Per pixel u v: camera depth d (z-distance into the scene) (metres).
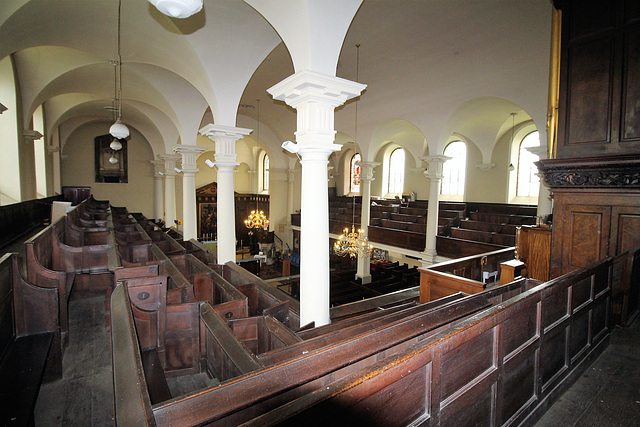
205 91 6.15
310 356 1.76
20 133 8.54
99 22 5.41
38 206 10.54
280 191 20.84
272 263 20.70
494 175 15.12
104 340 3.92
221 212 6.39
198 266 5.61
